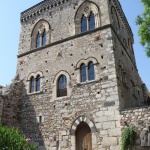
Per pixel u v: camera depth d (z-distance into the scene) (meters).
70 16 22.45
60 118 18.39
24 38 24.86
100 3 21.27
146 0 16.36
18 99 21.20
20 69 23.23
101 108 16.77
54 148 17.59
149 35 16.11
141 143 14.04
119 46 21.08
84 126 17.36
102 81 17.66
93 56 19.05
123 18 25.86
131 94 21.81
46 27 23.62
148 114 14.66
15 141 10.57
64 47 21.17
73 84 19.00
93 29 20.16
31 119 19.97
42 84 20.88
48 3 24.55
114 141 15.27
